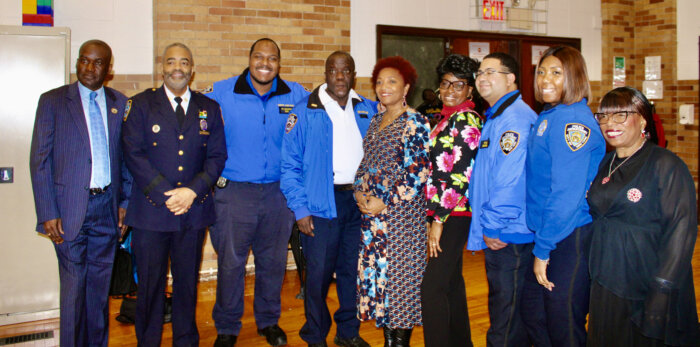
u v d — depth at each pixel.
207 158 2.92
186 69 2.78
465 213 2.53
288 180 2.89
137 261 2.79
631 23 6.88
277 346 3.19
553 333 2.16
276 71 3.07
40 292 3.68
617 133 1.99
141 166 2.68
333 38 4.93
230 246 3.12
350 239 3.00
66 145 2.71
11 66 3.50
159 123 2.74
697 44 6.48
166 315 3.60
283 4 4.71
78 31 4.20
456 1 5.67
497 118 2.35
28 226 3.61
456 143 2.45
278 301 3.31
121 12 4.31
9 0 3.97
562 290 2.11
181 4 4.38
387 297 2.71
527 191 2.21
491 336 2.41
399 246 2.68
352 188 2.92
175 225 2.74
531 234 2.28
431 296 2.53
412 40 5.59
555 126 2.06
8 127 3.52
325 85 2.94
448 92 2.63
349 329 3.08
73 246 2.73
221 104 3.09
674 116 6.71
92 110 2.81
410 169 2.64
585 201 2.13
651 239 1.97
